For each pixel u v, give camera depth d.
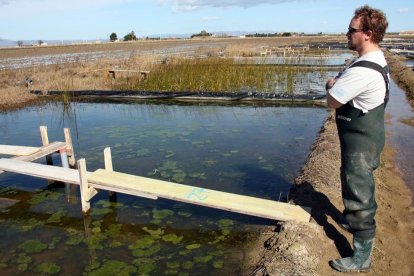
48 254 3.72
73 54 31.42
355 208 2.87
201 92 11.92
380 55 2.61
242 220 4.32
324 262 3.25
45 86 13.48
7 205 4.83
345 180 2.88
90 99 12.30
